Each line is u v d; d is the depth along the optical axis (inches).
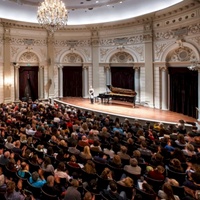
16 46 739.4
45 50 783.1
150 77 657.0
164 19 603.8
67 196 166.7
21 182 194.7
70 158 235.6
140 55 684.1
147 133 335.3
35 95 800.3
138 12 662.5
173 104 611.5
